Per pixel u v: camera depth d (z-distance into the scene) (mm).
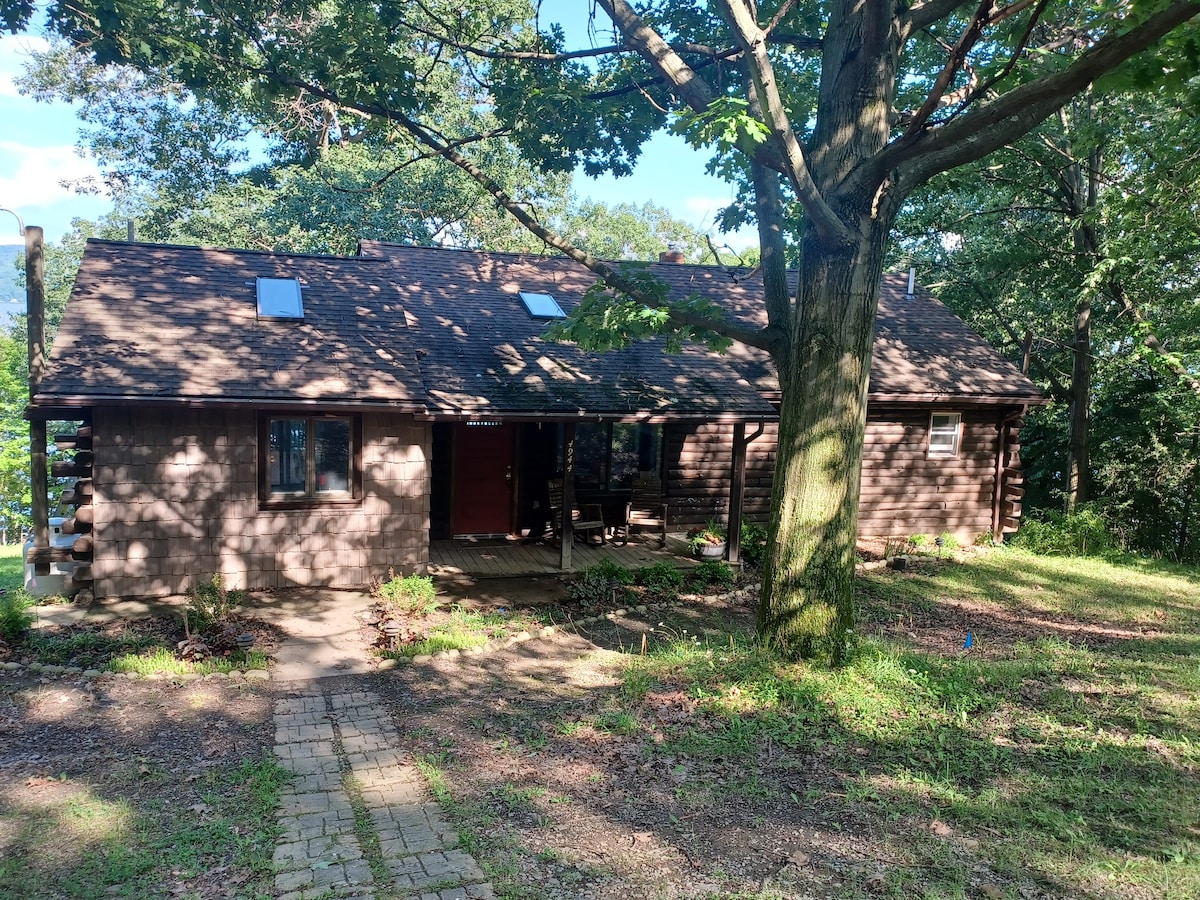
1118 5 6355
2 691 6684
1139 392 17188
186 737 5926
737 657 7258
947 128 6113
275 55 9008
